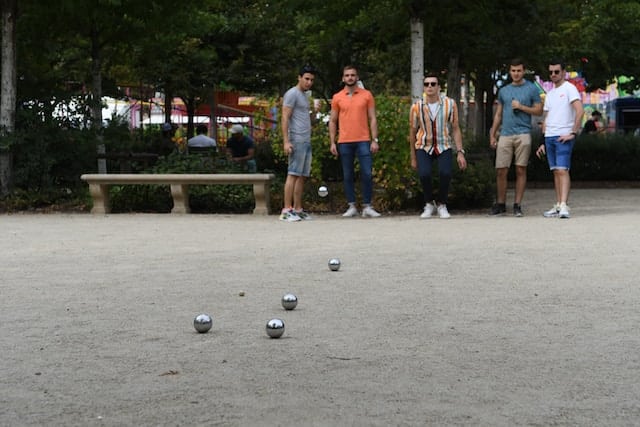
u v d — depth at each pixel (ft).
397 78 130.21
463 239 42.86
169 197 64.80
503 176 57.62
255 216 59.52
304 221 54.75
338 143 57.93
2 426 15.99
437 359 20.42
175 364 20.13
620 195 76.84
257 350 21.35
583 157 98.12
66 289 30.09
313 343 22.03
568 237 43.06
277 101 66.44
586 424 15.87
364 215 57.52
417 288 29.60
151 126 129.49
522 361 20.21
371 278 31.68
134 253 39.14
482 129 113.91
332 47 96.12
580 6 95.04
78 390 18.20
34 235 47.26
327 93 122.93
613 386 18.22
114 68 118.62
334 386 18.24
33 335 23.29
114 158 77.36
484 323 24.23
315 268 34.12
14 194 66.69
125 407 17.01
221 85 127.54
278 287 30.04
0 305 27.37
